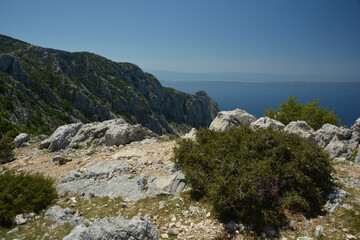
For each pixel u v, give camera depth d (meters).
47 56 162.38
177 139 20.78
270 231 7.73
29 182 11.95
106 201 10.71
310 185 8.97
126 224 7.62
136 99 187.75
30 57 151.00
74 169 15.55
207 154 11.81
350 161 14.09
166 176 12.08
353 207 8.30
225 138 12.73
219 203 8.09
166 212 9.34
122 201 10.54
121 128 22.50
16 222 9.48
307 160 9.45
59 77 151.75
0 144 21.91
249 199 8.28
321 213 8.45
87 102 149.12
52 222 9.40
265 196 8.64
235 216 8.42
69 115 128.00
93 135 24.58
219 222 8.30
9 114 88.19
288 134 11.86
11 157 21.50
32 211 10.42
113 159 16.17
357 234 7.27
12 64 126.81
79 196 11.59
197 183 10.30
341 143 15.83
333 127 17.31
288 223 8.05
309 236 7.41
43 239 8.33
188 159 12.19
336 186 9.91
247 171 9.07
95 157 17.86
